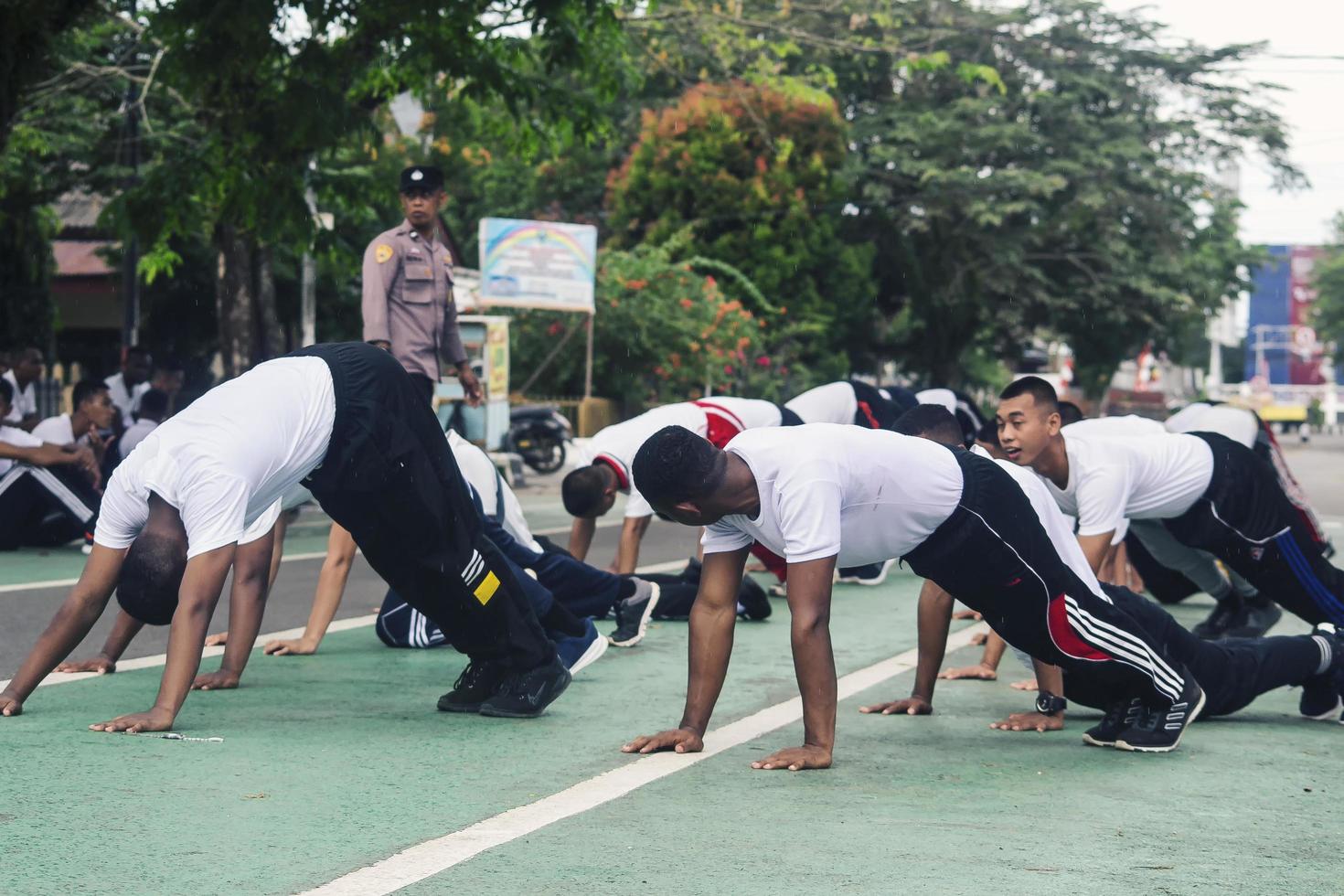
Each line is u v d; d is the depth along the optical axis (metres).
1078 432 6.59
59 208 27.33
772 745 4.55
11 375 12.78
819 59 30.94
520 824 3.49
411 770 4.07
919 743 4.66
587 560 11.22
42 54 12.19
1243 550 6.04
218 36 11.62
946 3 31.81
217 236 14.67
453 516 4.71
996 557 4.31
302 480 4.56
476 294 22.83
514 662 4.96
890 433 4.34
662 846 3.32
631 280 26.19
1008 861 3.25
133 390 13.56
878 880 3.08
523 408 22.75
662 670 6.10
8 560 10.15
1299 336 98.69
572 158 33.00
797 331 30.91
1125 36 33.66
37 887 2.91
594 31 13.99
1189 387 95.81
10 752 4.12
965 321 36.19
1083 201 32.34
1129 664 4.51
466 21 12.80
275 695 5.30
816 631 4.17
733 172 31.23
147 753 4.15
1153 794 4.01
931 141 32.78
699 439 4.08
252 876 3.01
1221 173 35.69
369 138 13.55
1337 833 3.61
